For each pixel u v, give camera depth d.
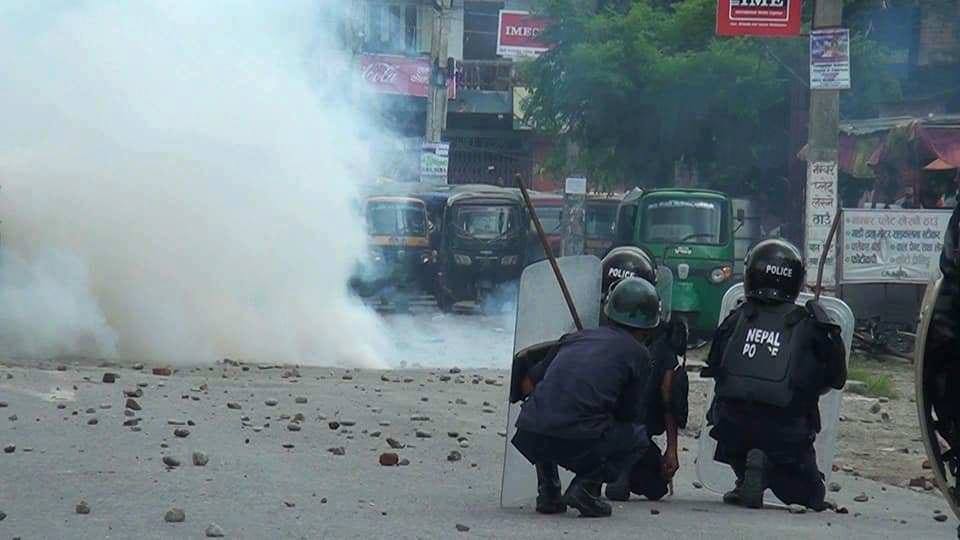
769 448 9.04
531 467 8.80
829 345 8.95
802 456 9.04
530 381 8.56
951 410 5.85
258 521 8.01
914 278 21.44
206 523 7.89
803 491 9.12
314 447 11.24
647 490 9.45
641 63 34.38
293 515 8.24
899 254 21.48
